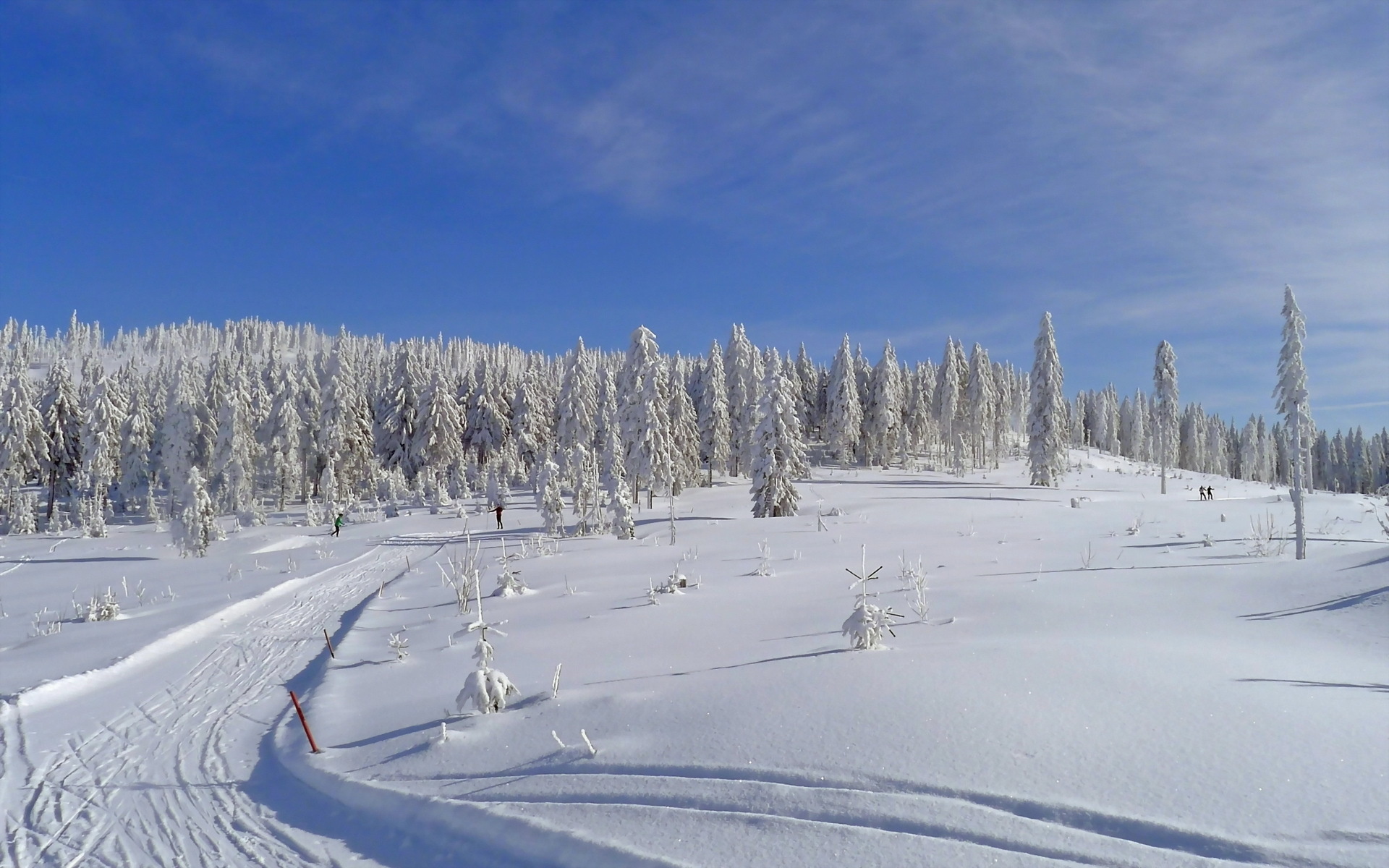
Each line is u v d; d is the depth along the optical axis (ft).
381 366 315.78
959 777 17.15
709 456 225.56
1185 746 17.90
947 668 25.75
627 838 16.61
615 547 94.22
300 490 222.69
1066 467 217.97
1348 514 104.78
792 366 261.24
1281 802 14.93
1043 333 192.85
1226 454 432.66
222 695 39.01
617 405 219.20
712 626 42.60
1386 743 17.56
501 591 62.85
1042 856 13.99
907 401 297.74
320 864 19.54
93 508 165.89
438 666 38.83
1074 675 24.21
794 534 97.81
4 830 23.30
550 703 27.20
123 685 41.42
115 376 269.85
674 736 21.95
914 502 136.67
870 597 48.11
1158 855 13.60
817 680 25.49
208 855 20.80
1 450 172.76
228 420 186.29
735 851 15.52
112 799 25.46
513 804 19.43
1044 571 57.26
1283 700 20.92
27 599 75.56
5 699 36.99
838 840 15.35
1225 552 66.39
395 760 24.68
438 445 210.18
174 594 73.87
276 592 72.64
